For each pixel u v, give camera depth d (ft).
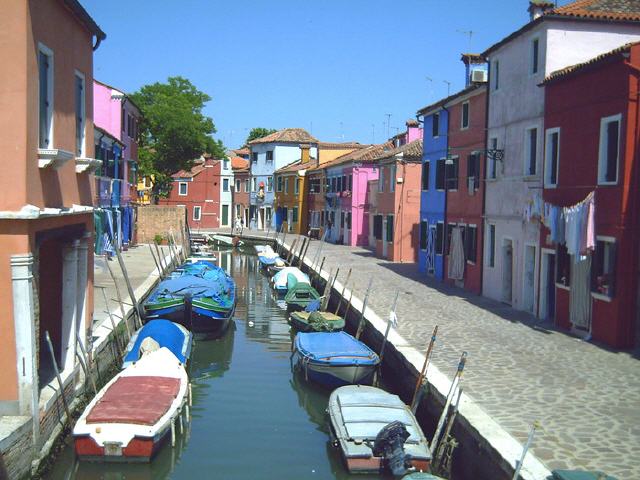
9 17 29.01
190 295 62.80
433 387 36.11
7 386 29.96
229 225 225.76
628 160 44.65
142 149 144.77
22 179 29.30
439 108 85.87
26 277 29.66
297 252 124.47
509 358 42.73
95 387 39.73
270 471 34.27
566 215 48.49
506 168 65.26
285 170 186.50
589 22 56.39
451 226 81.92
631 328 45.65
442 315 58.49
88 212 39.50
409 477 27.30
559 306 53.36
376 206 119.55
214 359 58.03
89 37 40.86
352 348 49.62
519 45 62.08
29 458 29.84
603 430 29.68
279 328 72.13
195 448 37.32
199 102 151.12
